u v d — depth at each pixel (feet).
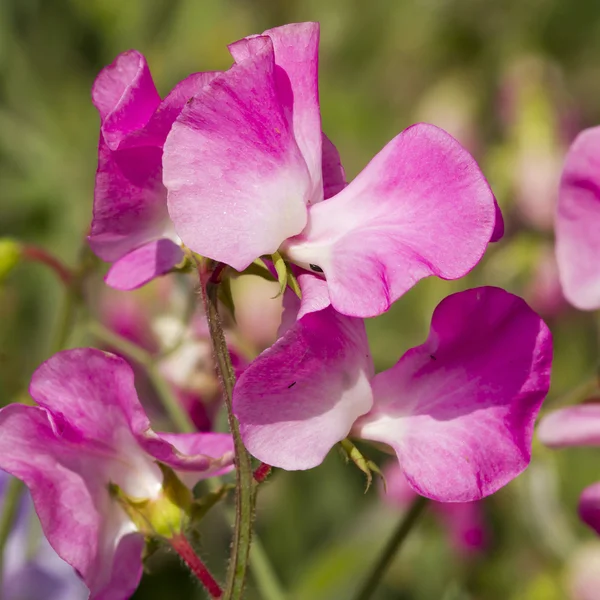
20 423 1.12
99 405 1.13
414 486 1.11
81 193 2.09
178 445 1.16
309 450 1.09
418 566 1.81
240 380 1.08
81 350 1.12
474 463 1.11
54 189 2.06
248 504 1.10
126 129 1.10
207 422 1.47
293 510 1.90
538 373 1.11
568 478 2.02
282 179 1.09
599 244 1.25
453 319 1.11
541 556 1.80
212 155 1.08
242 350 1.48
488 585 1.80
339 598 1.73
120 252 1.17
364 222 1.10
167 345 1.54
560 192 1.25
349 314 1.08
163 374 1.48
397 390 1.12
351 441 1.14
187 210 1.08
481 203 1.07
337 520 1.89
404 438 1.12
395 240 1.09
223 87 1.08
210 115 1.08
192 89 1.09
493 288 1.11
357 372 1.11
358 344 1.11
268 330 1.69
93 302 1.59
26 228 2.04
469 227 1.07
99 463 1.14
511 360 1.11
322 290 1.10
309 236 1.11
